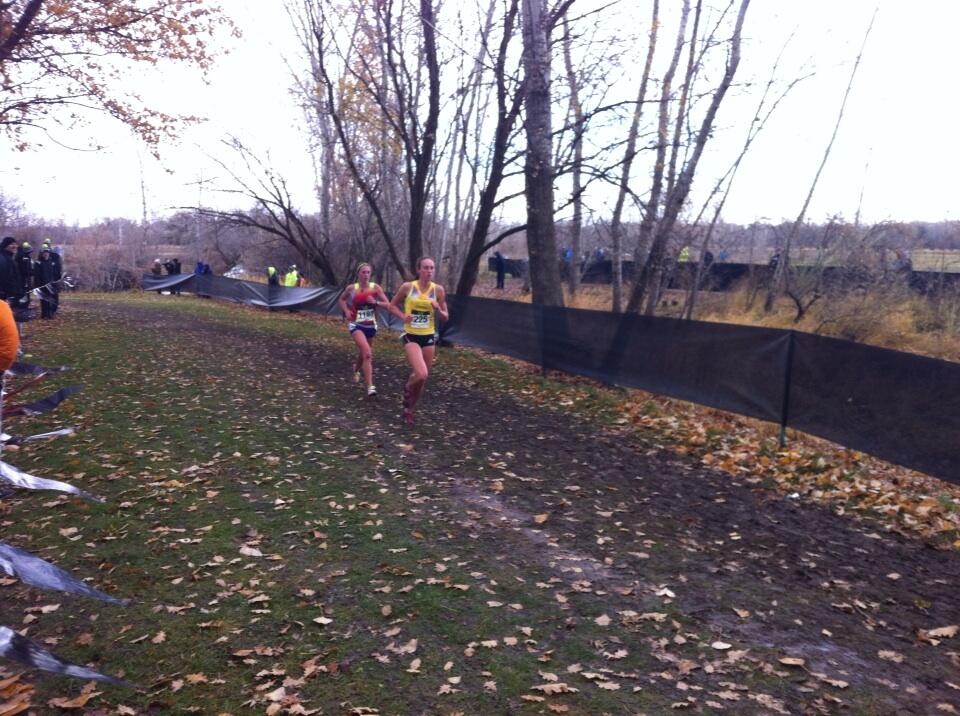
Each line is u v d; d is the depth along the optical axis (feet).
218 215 86.89
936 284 60.34
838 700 10.91
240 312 84.99
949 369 20.59
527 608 13.70
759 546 16.99
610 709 10.63
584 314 38.55
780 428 26.68
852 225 62.69
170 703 10.67
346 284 87.30
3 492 18.16
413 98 57.98
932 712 10.71
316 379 38.24
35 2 41.78
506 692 11.03
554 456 24.47
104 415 27.94
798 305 60.08
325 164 86.28
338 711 10.53
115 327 61.00
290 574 14.96
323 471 21.83
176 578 14.60
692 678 11.48
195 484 20.20
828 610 13.89
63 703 10.50
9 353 12.09
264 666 11.69
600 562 15.85
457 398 34.50
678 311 63.72
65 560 15.26
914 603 14.28
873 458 25.39
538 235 48.62
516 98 48.29
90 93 49.80
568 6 44.24
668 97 45.47
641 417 30.40
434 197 82.89
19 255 49.62
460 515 18.48
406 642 12.45
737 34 44.29
